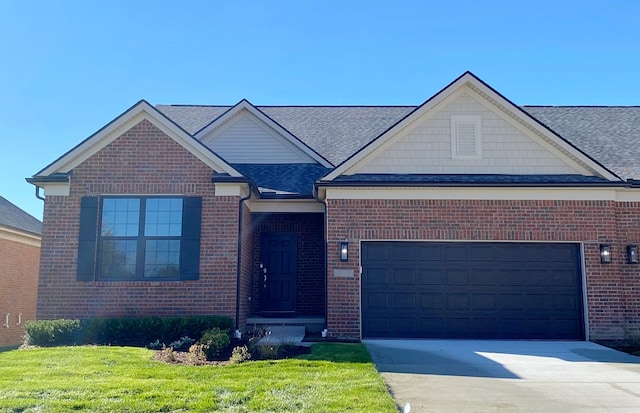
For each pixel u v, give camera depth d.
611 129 16.38
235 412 6.09
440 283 12.71
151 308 12.30
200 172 12.82
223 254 12.52
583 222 12.68
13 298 18.80
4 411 6.02
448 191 12.77
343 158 16.19
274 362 8.87
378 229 12.67
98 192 12.73
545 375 8.59
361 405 6.30
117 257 12.64
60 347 10.55
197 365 8.88
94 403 6.31
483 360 9.79
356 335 12.26
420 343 11.77
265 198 13.91
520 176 13.10
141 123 12.99
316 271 15.33
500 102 13.31
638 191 13.07
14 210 21.30
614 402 6.95
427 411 6.43
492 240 12.68
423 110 13.36
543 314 12.59
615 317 12.38
